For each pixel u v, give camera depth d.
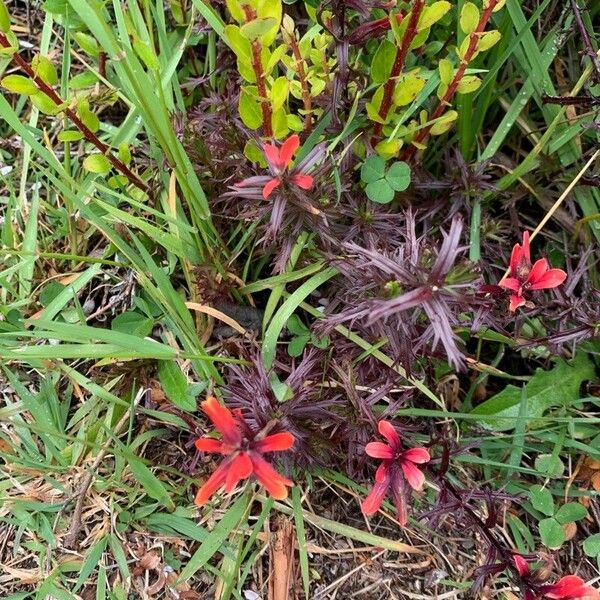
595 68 0.28
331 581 0.27
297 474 0.28
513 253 0.23
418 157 0.31
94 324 0.32
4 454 0.27
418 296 0.20
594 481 0.29
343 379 0.25
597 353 0.29
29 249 0.31
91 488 0.28
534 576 0.23
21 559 0.27
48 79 0.26
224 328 0.31
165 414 0.28
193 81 0.31
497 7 0.24
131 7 0.29
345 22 0.28
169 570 0.27
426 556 0.28
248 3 0.22
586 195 0.31
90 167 0.29
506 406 0.30
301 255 0.28
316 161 0.24
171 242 0.28
